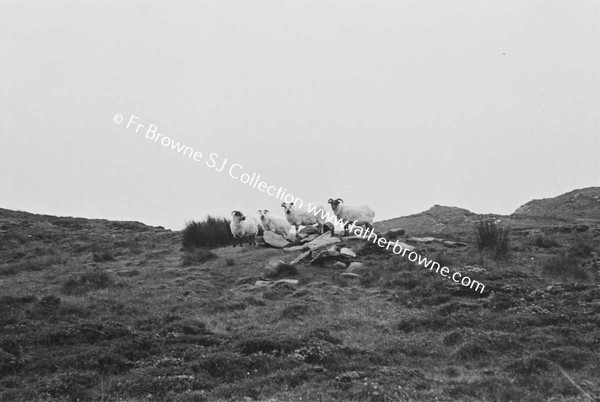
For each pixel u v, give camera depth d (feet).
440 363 42.42
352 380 37.24
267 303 59.41
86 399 35.19
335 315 55.01
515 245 78.69
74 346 44.83
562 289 60.23
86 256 90.17
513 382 36.58
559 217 114.01
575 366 39.78
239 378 38.70
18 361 41.01
